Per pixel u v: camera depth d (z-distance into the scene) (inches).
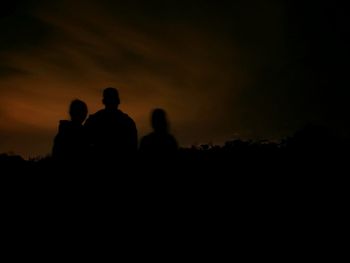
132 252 187.3
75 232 200.2
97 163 203.9
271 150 261.0
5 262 182.5
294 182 226.8
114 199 205.2
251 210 212.7
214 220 206.7
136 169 206.8
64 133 206.5
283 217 205.0
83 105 211.3
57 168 207.3
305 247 183.5
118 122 205.9
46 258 185.3
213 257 181.0
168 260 181.5
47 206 210.7
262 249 184.9
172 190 212.1
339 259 173.0
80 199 205.2
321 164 230.7
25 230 204.1
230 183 231.9
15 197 226.8
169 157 205.8
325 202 211.6
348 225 194.2
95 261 182.1
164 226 202.8
